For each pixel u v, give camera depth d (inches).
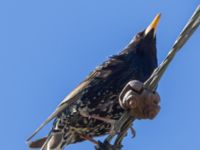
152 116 312.8
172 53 295.0
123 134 336.2
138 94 310.0
